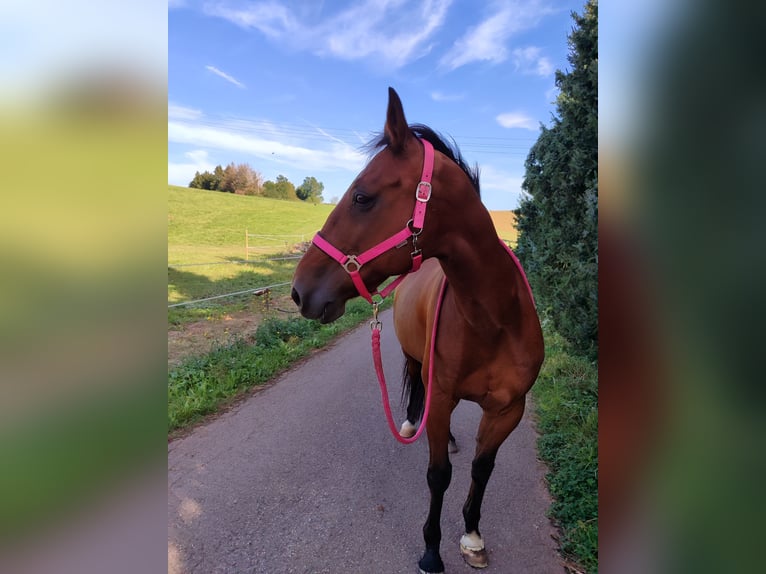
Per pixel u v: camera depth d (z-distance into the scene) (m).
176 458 3.01
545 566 2.01
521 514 2.38
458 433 3.43
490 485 2.65
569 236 4.00
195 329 6.88
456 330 1.76
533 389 4.16
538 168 5.18
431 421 1.90
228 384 4.24
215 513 2.40
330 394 4.21
